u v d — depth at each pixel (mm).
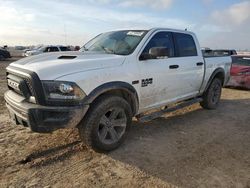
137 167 3584
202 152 4105
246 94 9438
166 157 3902
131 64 4152
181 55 5355
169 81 4934
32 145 4180
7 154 3861
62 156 3840
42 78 3332
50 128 3369
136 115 4566
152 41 4629
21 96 3674
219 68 6703
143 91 4387
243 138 4777
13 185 3115
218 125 5512
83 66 3609
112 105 3861
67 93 3357
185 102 5891
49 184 3148
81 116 3484
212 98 6805
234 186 3186
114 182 3215
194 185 3182
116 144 4070
